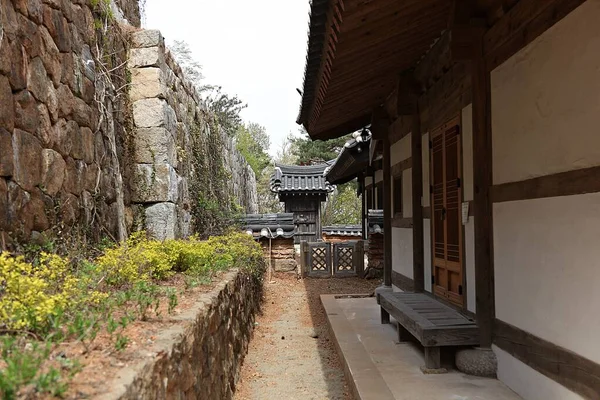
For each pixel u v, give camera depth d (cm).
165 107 693
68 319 254
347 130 929
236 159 1694
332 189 1773
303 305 934
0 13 325
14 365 166
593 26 265
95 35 538
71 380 177
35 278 247
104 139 548
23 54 357
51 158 402
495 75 392
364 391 381
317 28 409
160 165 673
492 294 405
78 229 454
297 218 1820
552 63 307
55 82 416
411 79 625
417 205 618
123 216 602
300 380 499
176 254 489
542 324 324
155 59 680
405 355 487
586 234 274
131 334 248
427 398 364
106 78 565
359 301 831
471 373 405
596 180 264
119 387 172
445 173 522
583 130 276
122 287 368
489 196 406
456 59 420
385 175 794
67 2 454
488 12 407
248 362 567
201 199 909
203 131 1009
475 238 417
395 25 430
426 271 598
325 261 1285
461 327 413
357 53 470
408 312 477
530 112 336
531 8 333
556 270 305
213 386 348
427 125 593
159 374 210
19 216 343
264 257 1159
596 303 265
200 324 306
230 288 477
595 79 264
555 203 305
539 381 329
